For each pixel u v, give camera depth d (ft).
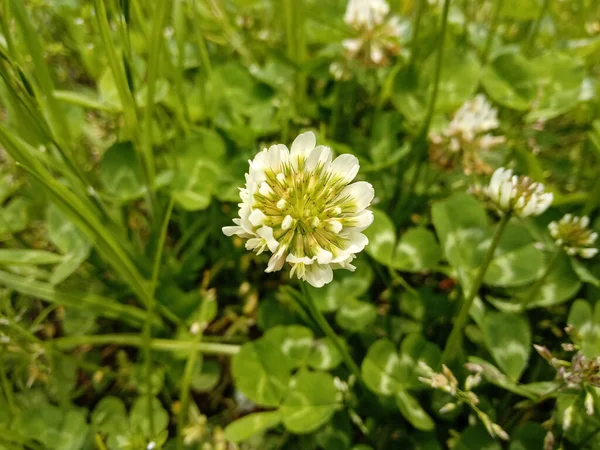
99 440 0.26
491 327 0.28
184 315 0.35
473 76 0.39
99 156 0.41
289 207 0.20
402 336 0.34
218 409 0.35
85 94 0.43
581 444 0.26
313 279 0.19
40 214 0.38
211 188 0.36
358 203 0.20
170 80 0.40
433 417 0.30
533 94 0.40
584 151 0.39
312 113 0.44
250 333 0.38
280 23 0.48
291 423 0.28
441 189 0.40
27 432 0.29
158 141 0.38
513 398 0.31
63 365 0.34
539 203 0.23
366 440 0.32
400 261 0.32
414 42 0.39
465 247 0.31
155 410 0.31
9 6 0.28
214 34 0.46
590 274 0.31
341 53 0.40
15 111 0.30
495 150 0.39
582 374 0.22
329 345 0.32
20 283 0.31
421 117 0.39
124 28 0.28
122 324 0.37
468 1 0.48
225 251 0.39
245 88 0.42
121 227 0.35
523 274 0.30
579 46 0.45
